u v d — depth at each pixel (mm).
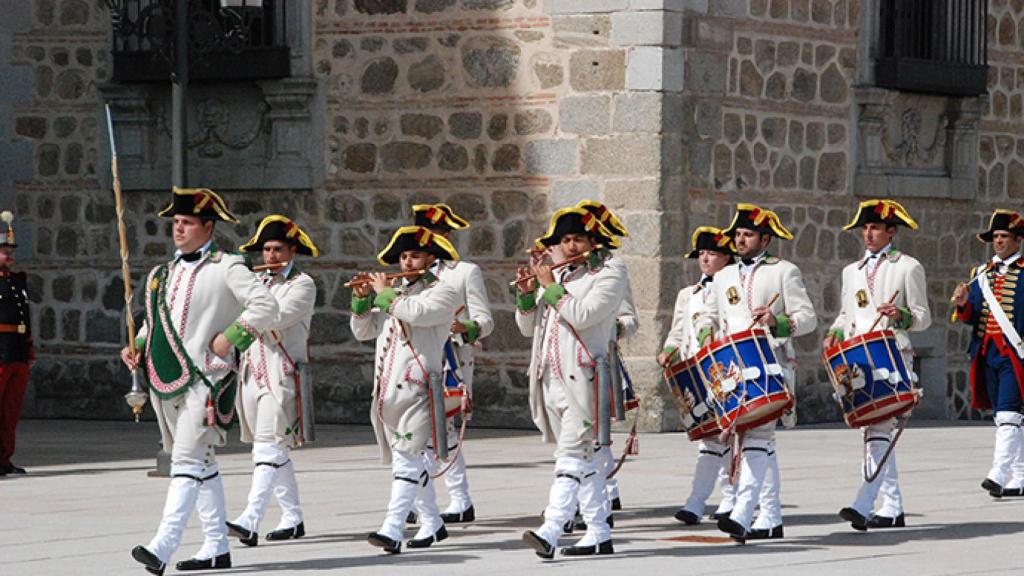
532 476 30359
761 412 22234
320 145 41438
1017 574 20094
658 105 38281
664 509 26234
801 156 41406
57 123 43312
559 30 39250
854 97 42469
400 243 22109
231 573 20156
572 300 20953
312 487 28656
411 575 19938
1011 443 27422
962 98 44812
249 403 22875
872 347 23828
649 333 38375
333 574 20016
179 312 19891
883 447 23906
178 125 30953
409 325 21766
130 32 34125
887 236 25031
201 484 20203
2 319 30969
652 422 38344
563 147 39281
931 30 44156
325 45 41344
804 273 41500
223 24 41344
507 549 22016
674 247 38656
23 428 40781
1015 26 46531
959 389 45688
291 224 23391
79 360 43375
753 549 22094
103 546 22094
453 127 40375
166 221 42812
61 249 43406
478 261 40219
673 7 38469
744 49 40094
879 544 22516
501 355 39938
